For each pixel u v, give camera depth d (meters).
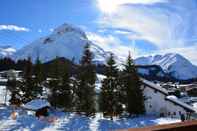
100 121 62.66
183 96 123.31
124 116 71.56
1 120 55.41
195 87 144.25
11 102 74.44
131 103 71.12
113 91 68.88
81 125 57.59
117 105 68.25
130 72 72.44
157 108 82.06
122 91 70.88
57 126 54.84
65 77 72.12
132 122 64.69
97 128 56.53
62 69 73.12
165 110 81.00
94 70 72.62
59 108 71.75
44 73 79.50
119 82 70.75
